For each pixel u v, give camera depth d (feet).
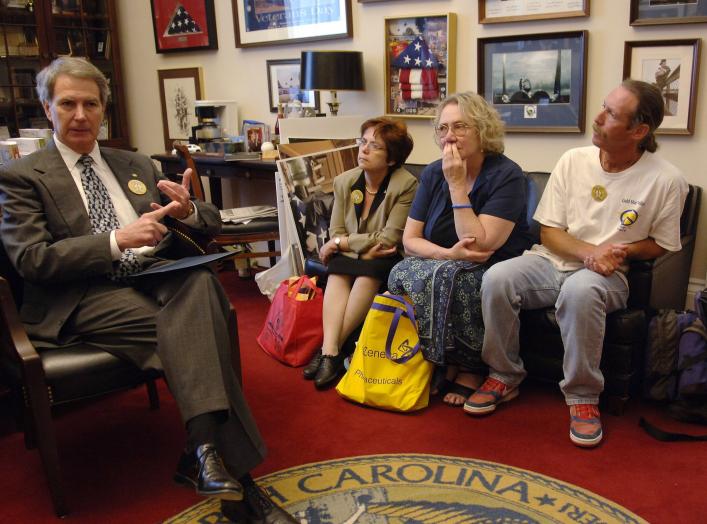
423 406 7.44
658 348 7.09
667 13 8.54
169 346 5.60
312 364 8.46
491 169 7.48
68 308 6.22
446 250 7.47
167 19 14.92
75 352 5.94
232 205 14.78
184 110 15.24
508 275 7.04
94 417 7.63
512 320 7.17
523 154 10.20
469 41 10.32
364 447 6.70
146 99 16.14
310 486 6.04
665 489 5.83
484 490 5.89
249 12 13.29
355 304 8.44
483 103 7.38
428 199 7.95
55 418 7.61
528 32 9.71
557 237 7.37
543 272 7.34
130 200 6.96
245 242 11.21
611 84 9.20
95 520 5.70
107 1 15.49
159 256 6.89
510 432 6.90
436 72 10.66
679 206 6.89
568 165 7.42
